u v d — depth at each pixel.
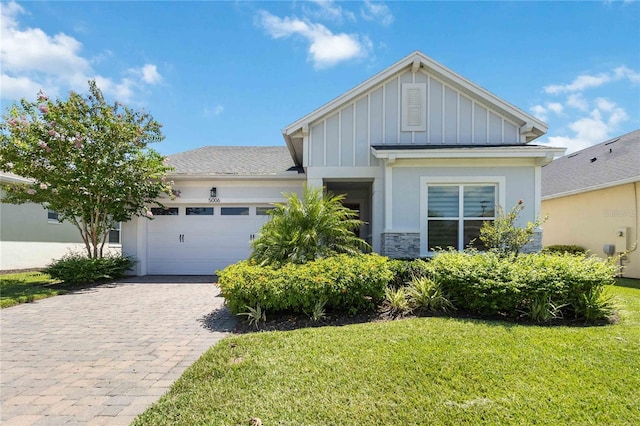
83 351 4.79
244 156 14.99
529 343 4.50
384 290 6.55
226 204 12.39
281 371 3.79
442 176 9.52
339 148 10.46
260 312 6.02
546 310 5.68
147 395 3.50
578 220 15.11
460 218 9.54
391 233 9.48
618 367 3.81
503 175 9.45
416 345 4.44
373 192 10.52
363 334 4.93
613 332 4.98
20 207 13.65
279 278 6.12
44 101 10.50
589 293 5.84
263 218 12.38
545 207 17.58
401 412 3.00
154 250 12.47
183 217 12.48
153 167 11.34
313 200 8.06
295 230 7.53
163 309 7.23
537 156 9.06
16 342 5.18
